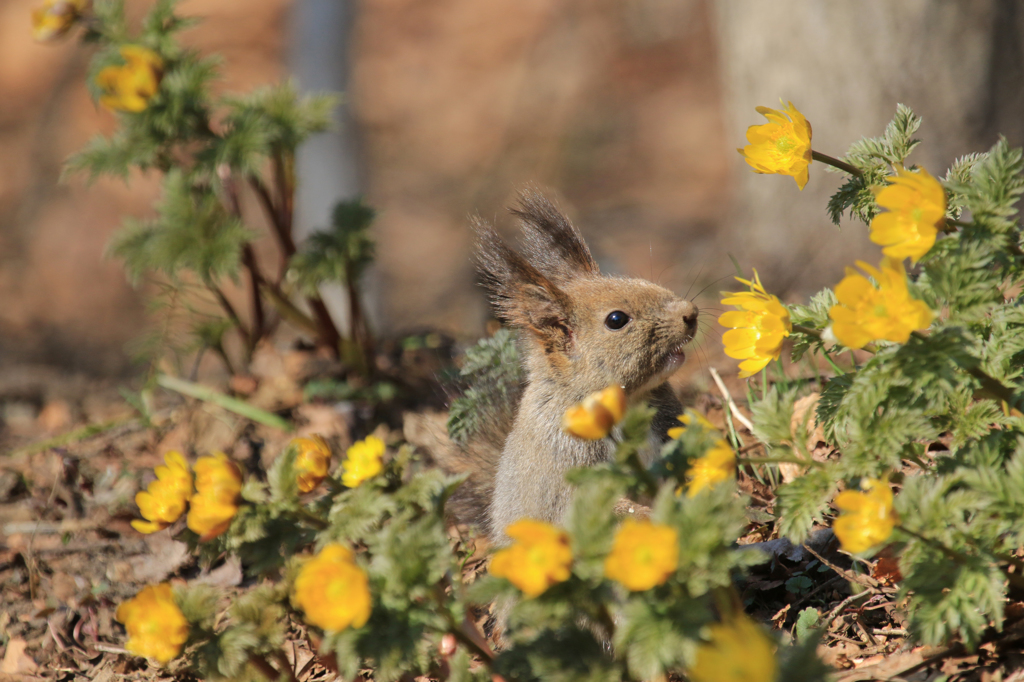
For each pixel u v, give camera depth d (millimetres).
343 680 6848
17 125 30375
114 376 21125
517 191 9430
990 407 5570
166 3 10211
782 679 4496
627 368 8133
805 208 13352
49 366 22219
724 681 4141
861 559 6414
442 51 32719
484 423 8945
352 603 4609
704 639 4480
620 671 4695
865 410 5211
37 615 8570
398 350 12016
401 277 25391
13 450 11477
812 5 12688
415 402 11062
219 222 10234
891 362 5207
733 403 8898
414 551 4941
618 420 4793
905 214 5203
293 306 11227
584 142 29219
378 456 5758
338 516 5570
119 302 25266
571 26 32906
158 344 10953
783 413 5484
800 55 12922
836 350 6102
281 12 32031
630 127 29422
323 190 21125
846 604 6625
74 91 30969
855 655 6277
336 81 21797
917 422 5152
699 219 24297
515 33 33062
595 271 9297
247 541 5707
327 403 10867
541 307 8250
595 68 31562
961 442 5590
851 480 5641
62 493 10078
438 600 5098
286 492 5613
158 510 5555
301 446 5723
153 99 9836
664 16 32625
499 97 31219
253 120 9914
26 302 25312
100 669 7910
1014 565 5508
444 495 5621
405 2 34156
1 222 28016
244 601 5512
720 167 26812
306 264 10461
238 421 10688
